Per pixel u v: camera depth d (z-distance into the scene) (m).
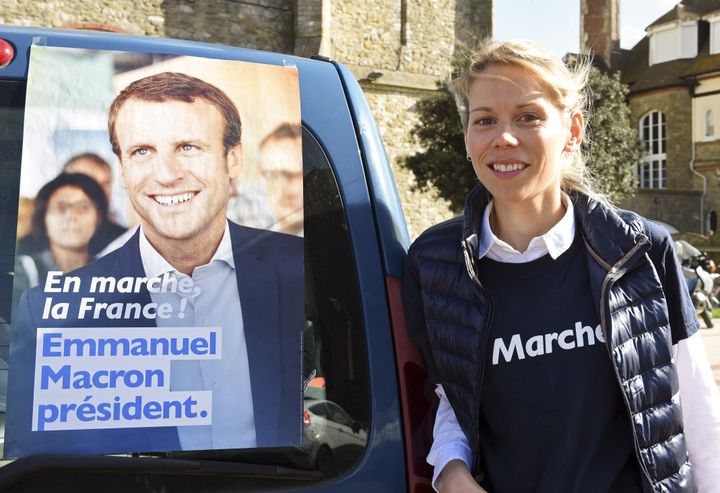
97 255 1.44
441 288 1.62
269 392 1.49
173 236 1.48
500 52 1.62
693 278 12.81
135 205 1.48
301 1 21.17
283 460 1.48
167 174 1.50
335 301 1.57
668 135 39.28
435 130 20.77
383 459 1.55
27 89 1.46
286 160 1.58
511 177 1.60
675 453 1.58
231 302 1.50
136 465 1.41
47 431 1.38
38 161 1.44
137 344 1.44
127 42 1.54
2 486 1.35
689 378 1.67
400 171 23.45
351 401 1.54
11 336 1.39
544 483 1.58
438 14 24.27
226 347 1.48
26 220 1.42
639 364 1.55
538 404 1.58
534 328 1.59
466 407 1.59
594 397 1.57
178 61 1.55
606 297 1.55
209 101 1.55
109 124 1.49
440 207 23.88
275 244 1.54
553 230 1.61
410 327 1.64
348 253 1.61
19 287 1.40
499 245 1.61
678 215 36.44
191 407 1.45
